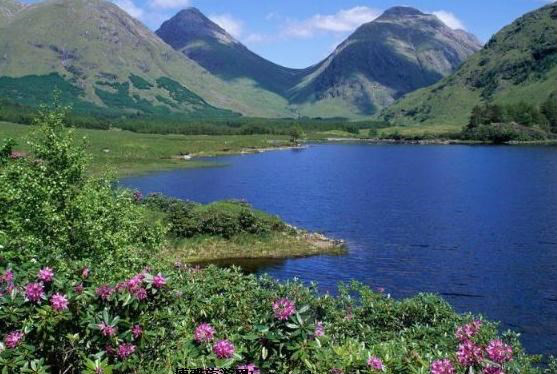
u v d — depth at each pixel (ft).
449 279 152.05
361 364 25.75
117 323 26.09
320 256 176.65
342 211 270.26
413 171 480.23
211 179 400.26
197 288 45.98
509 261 172.04
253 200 305.32
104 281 37.86
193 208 192.44
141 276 27.73
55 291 26.37
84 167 71.20
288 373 25.53
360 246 191.93
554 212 264.52
